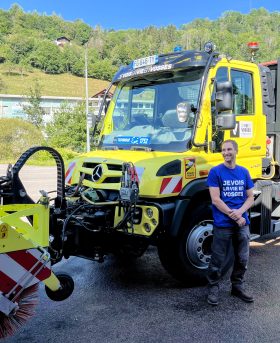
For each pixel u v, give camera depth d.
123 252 5.12
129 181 4.67
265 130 6.26
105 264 6.20
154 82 5.75
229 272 5.76
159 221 4.78
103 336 4.02
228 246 4.73
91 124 6.35
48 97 53.31
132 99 5.99
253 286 5.20
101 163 5.25
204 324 4.24
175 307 4.66
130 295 5.01
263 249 6.85
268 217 6.30
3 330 3.48
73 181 5.62
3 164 26.28
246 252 4.75
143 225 4.83
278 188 6.54
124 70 6.16
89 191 5.13
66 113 36.75
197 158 5.18
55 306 4.70
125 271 5.88
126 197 4.66
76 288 5.24
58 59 102.94
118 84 6.24
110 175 5.07
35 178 18.03
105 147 6.02
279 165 6.76
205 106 5.24
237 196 4.69
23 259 3.46
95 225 4.90
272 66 6.91
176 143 5.28
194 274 5.20
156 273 5.80
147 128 5.68
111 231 4.90
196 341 3.91
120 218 4.90
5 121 29.91
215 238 4.71
